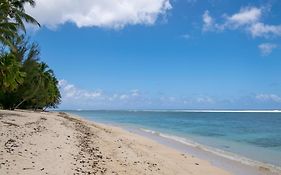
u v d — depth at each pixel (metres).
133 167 17.25
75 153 18.05
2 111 43.97
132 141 30.75
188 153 26.14
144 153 23.16
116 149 22.75
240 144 35.25
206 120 110.12
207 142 36.16
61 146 19.38
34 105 69.75
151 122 87.62
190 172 18.28
